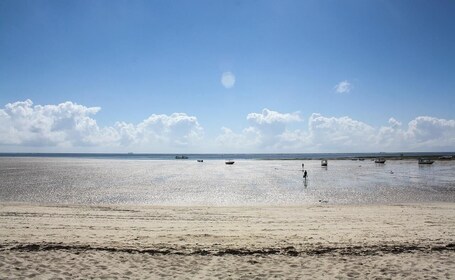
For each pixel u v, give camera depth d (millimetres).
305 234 15484
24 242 12703
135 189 41938
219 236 14695
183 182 52469
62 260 10758
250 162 157000
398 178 59438
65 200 31906
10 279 9148
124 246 12422
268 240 13961
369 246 12633
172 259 11094
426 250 12133
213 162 162125
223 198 34531
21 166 96625
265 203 31141
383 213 22516
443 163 121375
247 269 10258
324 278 9562
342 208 25344
